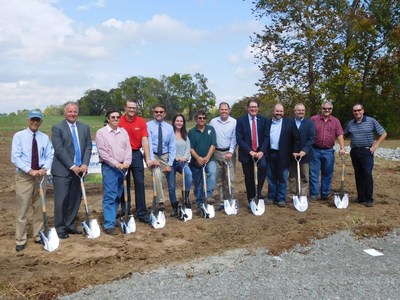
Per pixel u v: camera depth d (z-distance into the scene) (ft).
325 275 18.12
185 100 259.39
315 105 100.73
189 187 28.58
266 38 98.22
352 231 24.16
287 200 32.24
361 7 101.50
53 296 16.44
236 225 26.00
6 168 55.36
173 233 24.62
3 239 23.80
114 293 16.51
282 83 99.04
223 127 29.17
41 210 22.81
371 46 105.70
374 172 46.96
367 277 17.89
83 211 30.27
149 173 48.11
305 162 30.53
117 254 21.09
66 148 23.53
